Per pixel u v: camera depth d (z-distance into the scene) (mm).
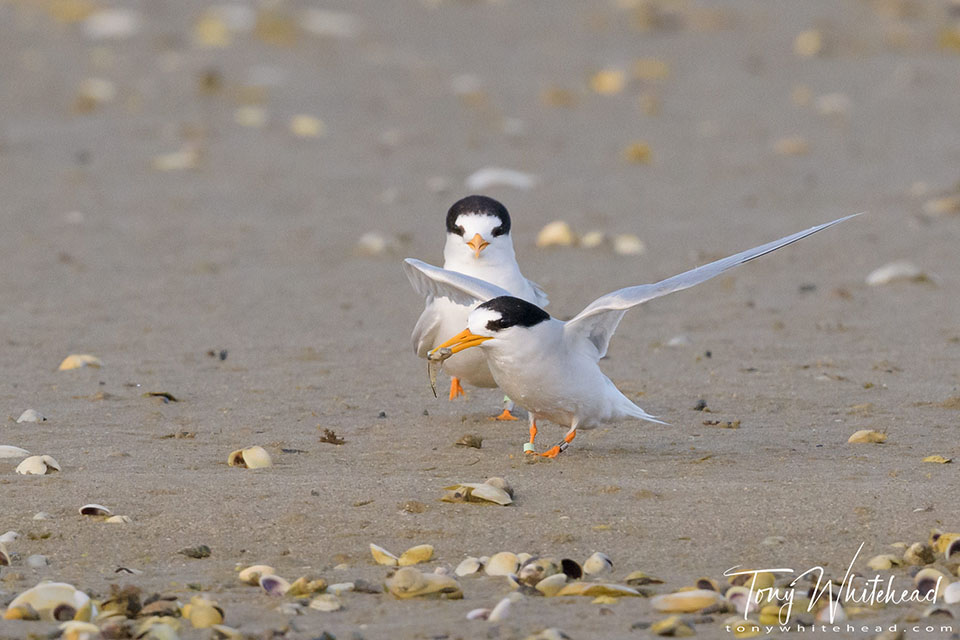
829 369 12000
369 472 9109
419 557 7508
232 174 21844
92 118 26234
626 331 13594
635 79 30078
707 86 29453
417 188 20938
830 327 13578
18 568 7406
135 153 23375
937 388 11305
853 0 38844
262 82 29484
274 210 19484
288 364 12359
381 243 17219
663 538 7777
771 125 25656
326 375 11992
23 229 18156
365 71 30969
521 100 27984
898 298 14750
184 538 7832
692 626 6422
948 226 18109
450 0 39969
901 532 7809
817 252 16938
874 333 13328
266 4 38281
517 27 36344
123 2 38531
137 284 15547
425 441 9977
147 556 7594
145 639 6250
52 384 11578
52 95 28250
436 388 11656
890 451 9523
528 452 9477
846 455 9430
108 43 33594
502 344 8938
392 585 6918
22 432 10094
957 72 30312
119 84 29359
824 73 30641
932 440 9797
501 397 11398
